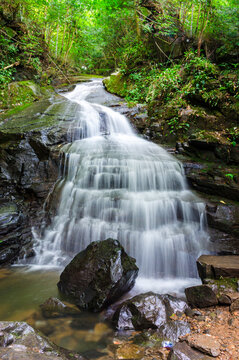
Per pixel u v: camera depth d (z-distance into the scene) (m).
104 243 4.19
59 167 6.81
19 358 1.99
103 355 2.74
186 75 9.24
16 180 6.47
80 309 3.71
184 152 7.53
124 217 5.63
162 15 10.31
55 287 4.36
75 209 5.99
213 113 7.84
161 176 6.43
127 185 6.30
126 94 11.53
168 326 3.12
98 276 3.80
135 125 9.20
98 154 6.91
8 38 10.77
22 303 3.83
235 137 6.82
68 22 14.54
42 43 13.45
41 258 5.50
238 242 5.02
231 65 8.60
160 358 2.66
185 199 5.83
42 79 12.62
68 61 17.05
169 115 8.55
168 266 5.08
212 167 6.57
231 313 3.30
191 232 5.37
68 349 2.82
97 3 14.73
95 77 16.44
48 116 8.26
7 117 8.18
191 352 2.57
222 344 2.68
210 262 4.24
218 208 5.46
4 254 5.14
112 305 3.84
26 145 6.88
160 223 5.65
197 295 3.67
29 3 11.91
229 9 8.61
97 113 8.94
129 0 12.20
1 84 9.83
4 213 5.52
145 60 11.69
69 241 5.64
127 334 3.13
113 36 15.84
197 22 9.27
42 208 6.28
